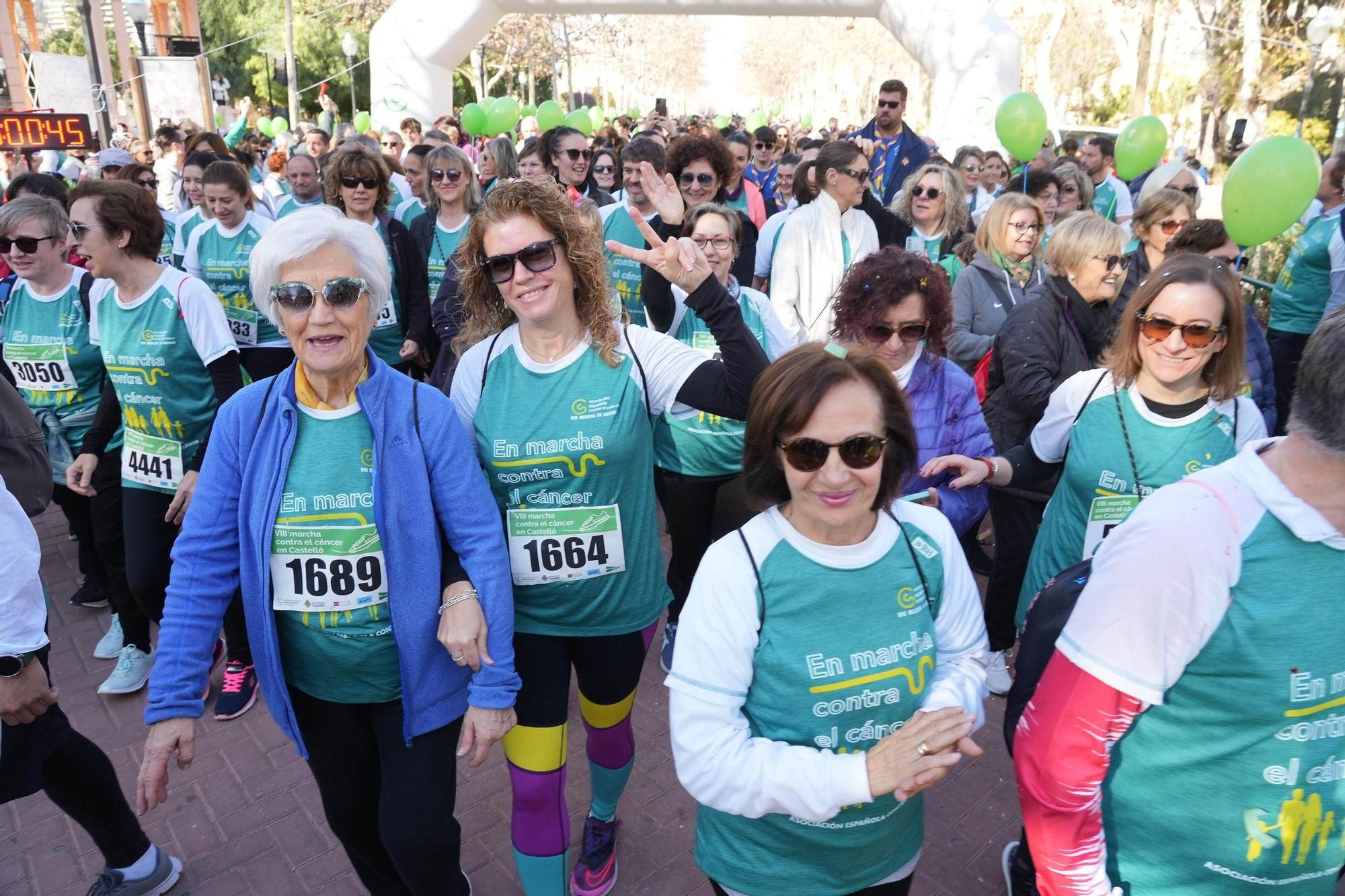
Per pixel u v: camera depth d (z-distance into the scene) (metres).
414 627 1.95
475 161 13.30
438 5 17.16
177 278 3.29
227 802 3.12
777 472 1.62
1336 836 1.42
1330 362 1.20
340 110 38.66
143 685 3.79
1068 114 36.69
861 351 2.69
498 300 2.33
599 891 2.67
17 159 12.09
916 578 1.64
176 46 21.03
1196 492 1.34
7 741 2.13
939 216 5.61
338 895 2.73
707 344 3.60
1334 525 1.27
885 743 1.51
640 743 3.45
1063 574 1.69
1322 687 1.32
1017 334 3.39
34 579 1.98
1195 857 1.46
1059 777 1.46
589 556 2.26
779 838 1.67
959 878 2.74
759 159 10.48
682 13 17.14
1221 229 3.63
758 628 1.59
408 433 1.95
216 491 1.95
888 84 8.11
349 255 1.85
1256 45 17.81
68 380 3.77
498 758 3.36
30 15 29.27
